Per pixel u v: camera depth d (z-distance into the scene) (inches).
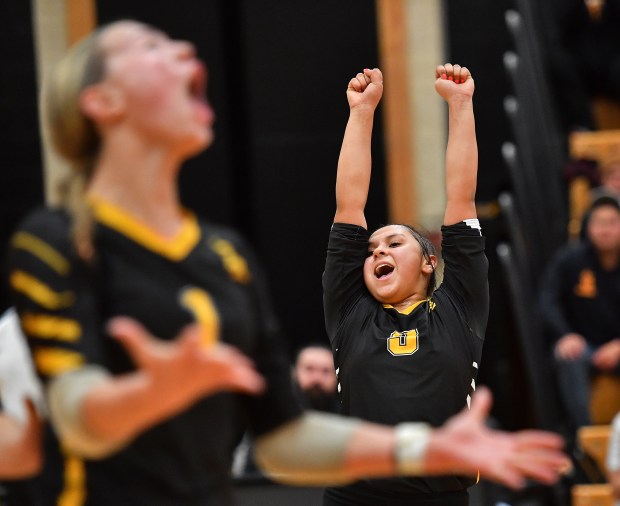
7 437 193.0
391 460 187.5
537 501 557.0
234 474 494.3
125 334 160.9
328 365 578.6
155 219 190.4
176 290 187.5
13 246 185.6
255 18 855.1
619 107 846.5
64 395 172.6
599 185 722.8
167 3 856.3
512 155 638.5
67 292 180.7
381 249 353.4
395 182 829.2
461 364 338.0
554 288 621.9
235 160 870.4
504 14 837.2
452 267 346.9
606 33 829.2
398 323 345.7
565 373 597.9
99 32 192.1
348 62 856.9
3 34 814.5
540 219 681.6
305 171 858.1
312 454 198.1
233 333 192.1
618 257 617.6
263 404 203.0
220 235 201.0
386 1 831.1
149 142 188.4
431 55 831.7
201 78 193.3
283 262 856.9
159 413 165.8
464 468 181.3
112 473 183.8
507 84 836.6
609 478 525.3
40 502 188.7
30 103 813.9
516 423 634.2
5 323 327.0
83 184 189.2
